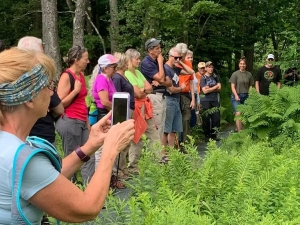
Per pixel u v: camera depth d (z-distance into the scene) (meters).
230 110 14.14
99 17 21.38
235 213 2.99
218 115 10.41
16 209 1.76
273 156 4.35
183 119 8.88
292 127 6.52
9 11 21.81
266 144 5.21
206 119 10.36
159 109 7.39
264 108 7.12
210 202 3.36
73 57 5.43
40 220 1.90
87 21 20.62
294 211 2.93
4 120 1.85
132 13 15.00
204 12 14.95
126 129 2.16
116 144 2.12
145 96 6.85
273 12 19.05
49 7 12.88
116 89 6.05
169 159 3.98
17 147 1.80
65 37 20.91
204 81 10.53
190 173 3.79
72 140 5.49
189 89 8.86
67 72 5.40
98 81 5.91
